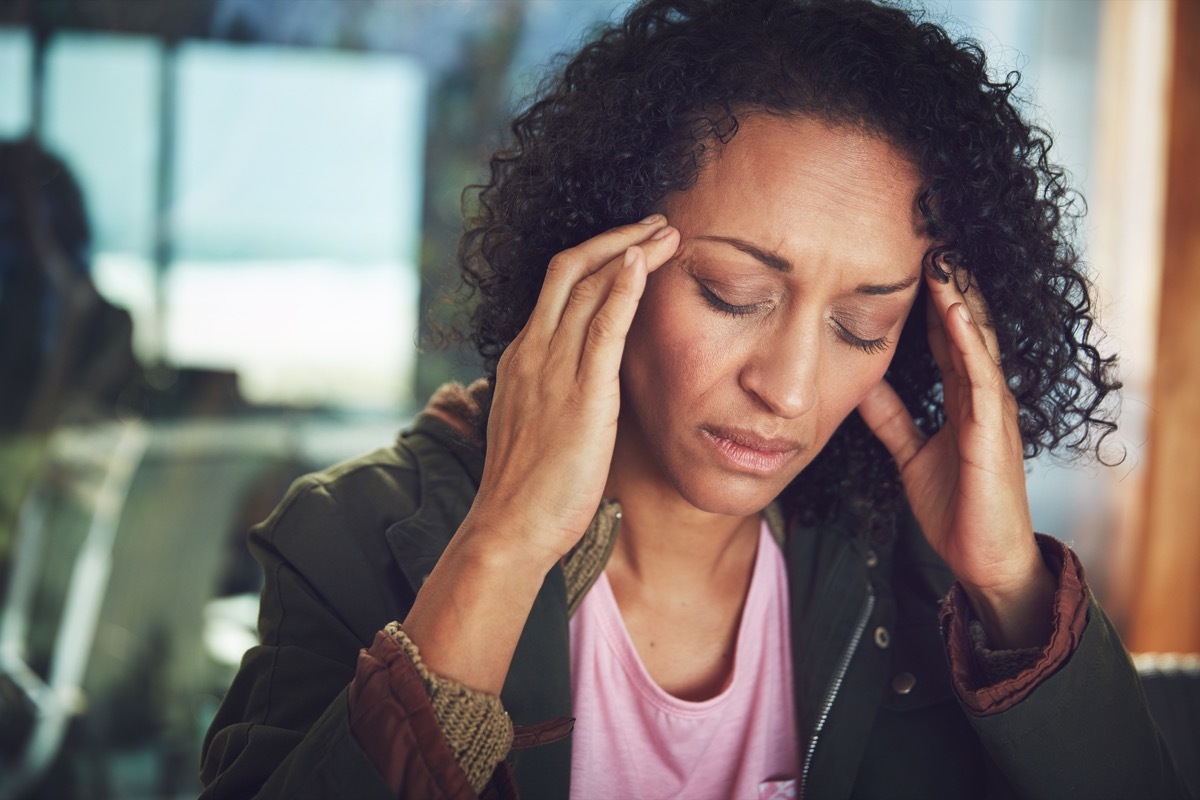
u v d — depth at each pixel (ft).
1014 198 3.14
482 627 2.60
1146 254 10.32
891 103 2.86
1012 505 3.14
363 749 2.48
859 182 2.84
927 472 3.40
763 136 2.83
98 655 7.88
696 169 2.88
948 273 3.09
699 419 2.92
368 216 8.43
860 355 3.02
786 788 3.46
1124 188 10.39
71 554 7.84
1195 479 10.16
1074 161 10.38
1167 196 10.02
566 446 2.69
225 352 8.14
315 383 8.36
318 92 8.25
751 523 3.59
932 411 3.64
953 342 3.16
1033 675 2.96
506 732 2.61
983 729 3.00
